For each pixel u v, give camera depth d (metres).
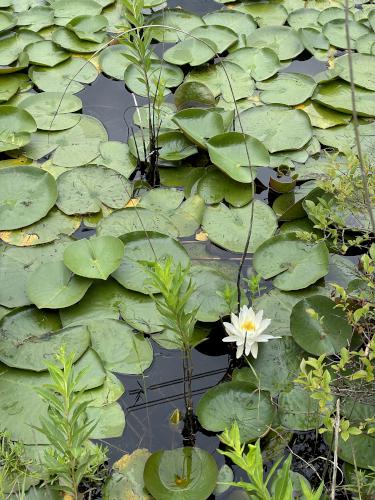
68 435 1.97
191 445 2.39
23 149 3.56
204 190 3.32
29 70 4.08
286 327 2.70
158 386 2.58
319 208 2.79
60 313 2.71
